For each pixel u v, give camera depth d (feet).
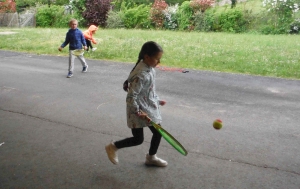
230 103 20.39
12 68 30.45
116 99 21.08
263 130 16.20
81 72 28.66
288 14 62.34
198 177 12.03
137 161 13.19
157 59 10.76
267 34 60.13
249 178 11.96
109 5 71.41
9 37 50.72
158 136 12.19
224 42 44.55
